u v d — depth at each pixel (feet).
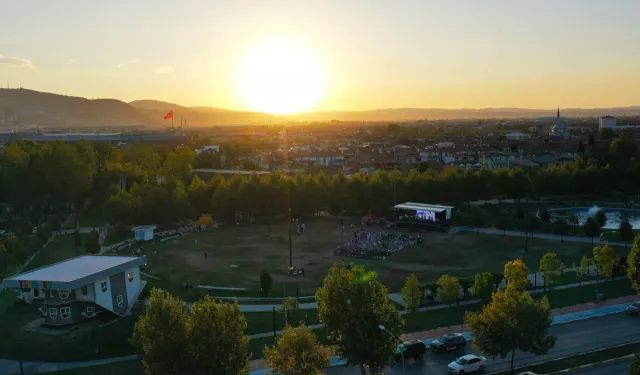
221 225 465.88
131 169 576.20
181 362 137.39
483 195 516.32
